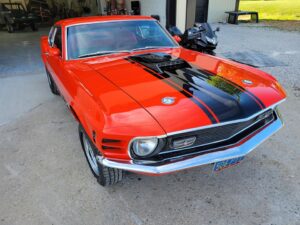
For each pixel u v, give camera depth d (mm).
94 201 2275
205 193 2314
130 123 1771
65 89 2777
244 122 1996
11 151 3068
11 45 10258
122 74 2449
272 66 5918
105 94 2105
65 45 3074
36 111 4121
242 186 2373
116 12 12414
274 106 2227
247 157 2754
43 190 2428
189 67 2564
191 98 1981
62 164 2797
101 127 1800
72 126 3604
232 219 2037
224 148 1951
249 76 2461
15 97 4738
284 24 12805
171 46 3447
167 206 2193
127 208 2189
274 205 2150
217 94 2055
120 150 1801
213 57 3053
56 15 19828
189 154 1873
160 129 1727
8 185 2510
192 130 1777
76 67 2797
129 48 3182
